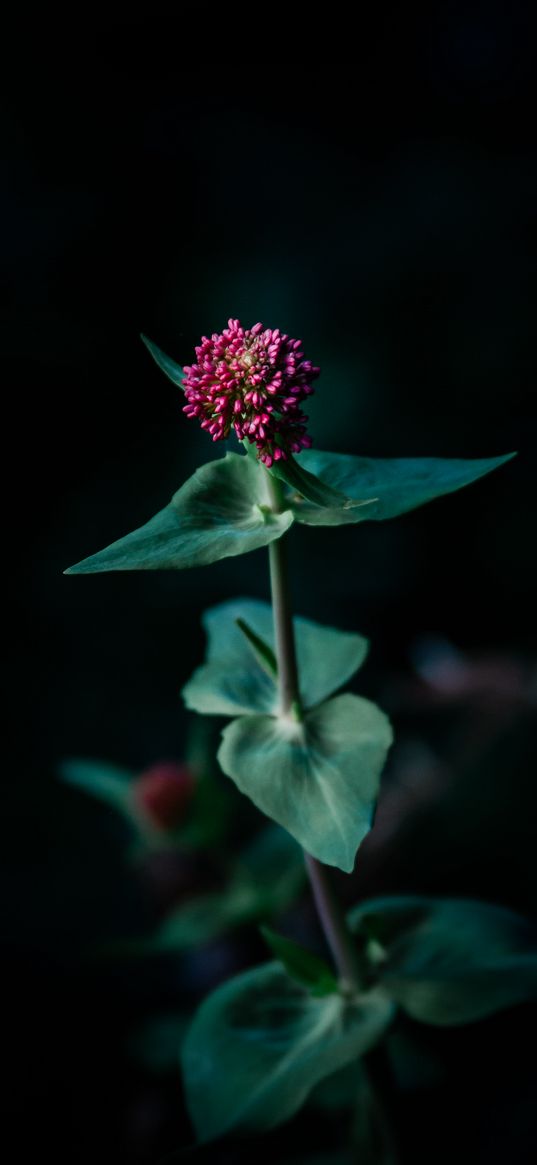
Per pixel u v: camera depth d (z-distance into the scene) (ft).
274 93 4.06
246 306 3.60
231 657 1.45
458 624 3.28
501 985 1.43
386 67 4.05
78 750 2.96
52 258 3.62
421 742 2.76
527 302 3.55
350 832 1.24
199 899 2.16
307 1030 1.44
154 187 3.81
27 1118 2.14
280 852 2.15
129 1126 2.10
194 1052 1.45
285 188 3.86
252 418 1.20
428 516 3.38
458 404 3.45
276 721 1.31
